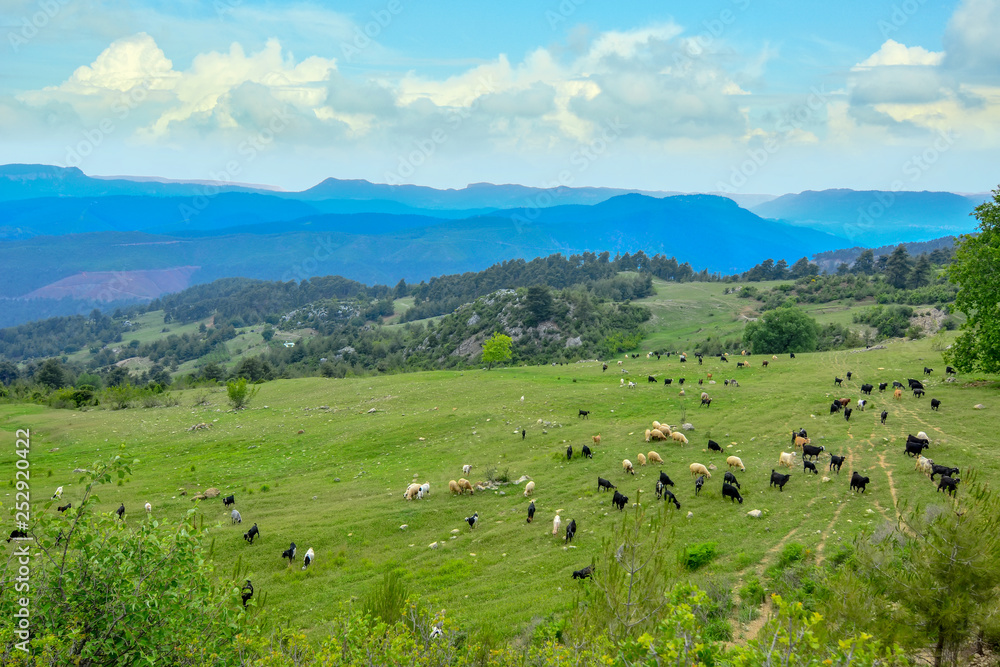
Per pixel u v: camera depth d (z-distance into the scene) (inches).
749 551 874.1
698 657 360.8
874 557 559.5
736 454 1445.6
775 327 3791.8
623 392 2412.6
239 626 483.5
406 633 519.2
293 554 1125.7
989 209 1686.8
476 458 1739.7
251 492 1596.9
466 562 1037.2
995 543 471.8
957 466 1136.8
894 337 4680.1
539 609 785.6
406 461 1822.1
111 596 445.4
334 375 6594.5
